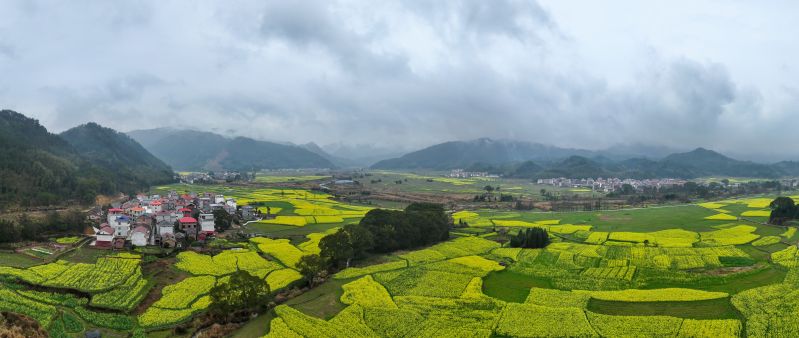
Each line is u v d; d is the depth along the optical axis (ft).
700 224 611.06
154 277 361.10
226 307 282.56
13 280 336.29
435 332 256.73
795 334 241.96
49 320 271.69
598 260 422.82
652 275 366.02
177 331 266.57
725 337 242.58
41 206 652.89
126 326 272.72
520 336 251.19
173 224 501.56
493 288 341.41
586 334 251.19
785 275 350.84
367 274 375.45
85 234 512.22
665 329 254.68
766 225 581.94
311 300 315.17
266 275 367.45
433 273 375.86
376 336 252.83
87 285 332.60
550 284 351.05
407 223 497.87
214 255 433.89
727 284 336.49
